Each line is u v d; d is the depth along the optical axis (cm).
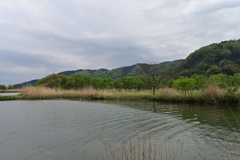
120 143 579
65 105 1599
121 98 2322
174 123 836
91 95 2506
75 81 4088
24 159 475
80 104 1692
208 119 914
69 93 2747
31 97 2370
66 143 588
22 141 613
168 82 3919
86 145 568
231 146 550
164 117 980
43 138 642
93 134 681
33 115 1077
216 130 716
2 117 1013
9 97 2267
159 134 670
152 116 1012
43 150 533
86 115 1066
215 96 1641
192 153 498
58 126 808
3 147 562
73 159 469
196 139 614
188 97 1841
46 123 866
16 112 1190
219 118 934
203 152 506
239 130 711
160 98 2036
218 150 521
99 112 1173
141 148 529
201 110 1217
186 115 1033
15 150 536
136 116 1017
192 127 762
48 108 1391
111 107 1439
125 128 757
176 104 1636
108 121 895
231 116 980
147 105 1573
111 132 703
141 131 711
